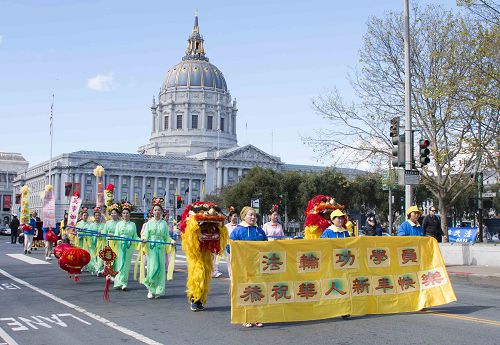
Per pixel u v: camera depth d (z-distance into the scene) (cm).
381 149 3378
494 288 1638
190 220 1149
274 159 14712
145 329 979
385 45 3312
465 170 3572
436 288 1149
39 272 2006
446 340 865
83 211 2073
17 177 17200
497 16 2364
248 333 941
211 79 16225
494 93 2386
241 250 1006
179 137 15700
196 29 17262
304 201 8062
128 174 13662
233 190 8475
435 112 3091
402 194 7156
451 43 2922
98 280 1777
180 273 2044
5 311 1167
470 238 3194
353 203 7950
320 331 950
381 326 984
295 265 1040
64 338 908
